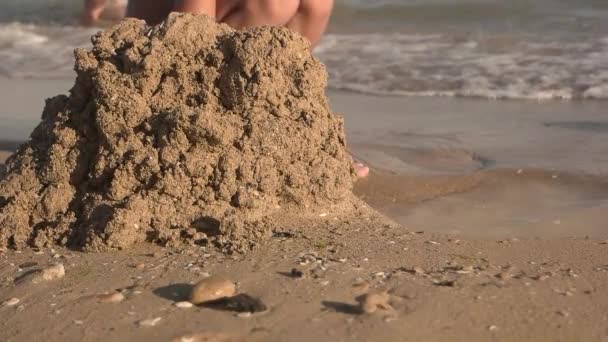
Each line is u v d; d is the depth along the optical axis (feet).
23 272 5.28
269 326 4.68
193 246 5.52
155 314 4.80
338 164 6.07
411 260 5.38
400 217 6.70
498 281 5.13
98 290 5.04
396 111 10.07
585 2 16.33
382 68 12.43
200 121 5.62
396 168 7.85
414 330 4.66
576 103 10.46
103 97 5.77
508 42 13.85
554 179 7.47
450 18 15.80
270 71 5.87
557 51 13.10
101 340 4.62
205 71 5.87
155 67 5.83
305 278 5.09
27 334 4.70
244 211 5.72
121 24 6.07
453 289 5.01
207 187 5.69
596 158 8.00
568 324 4.76
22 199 5.73
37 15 16.99
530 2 16.29
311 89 6.00
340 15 15.90
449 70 12.21
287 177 5.89
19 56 13.87
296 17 7.69
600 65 12.14
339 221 5.95
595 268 5.36
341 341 4.57
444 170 7.81
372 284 5.05
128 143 5.71
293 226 5.80
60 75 12.46
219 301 4.87
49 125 5.98
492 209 6.86
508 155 8.17
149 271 5.22
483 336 4.65
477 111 10.03
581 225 6.50
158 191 5.64
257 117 5.83
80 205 5.73
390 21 15.75
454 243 5.72
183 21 5.93
